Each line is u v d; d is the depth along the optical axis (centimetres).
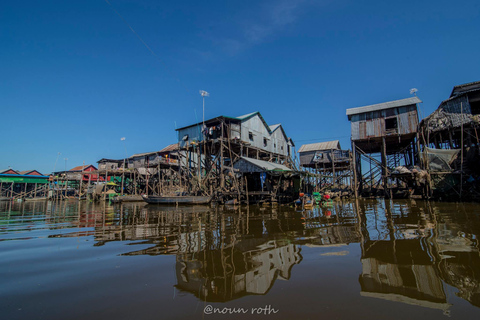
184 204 2545
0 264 561
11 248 719
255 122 3156
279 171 2306
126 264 548
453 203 1742
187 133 3200
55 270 515
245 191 2455
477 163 2003
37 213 1939
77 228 1100
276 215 1381
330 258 552
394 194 2838
